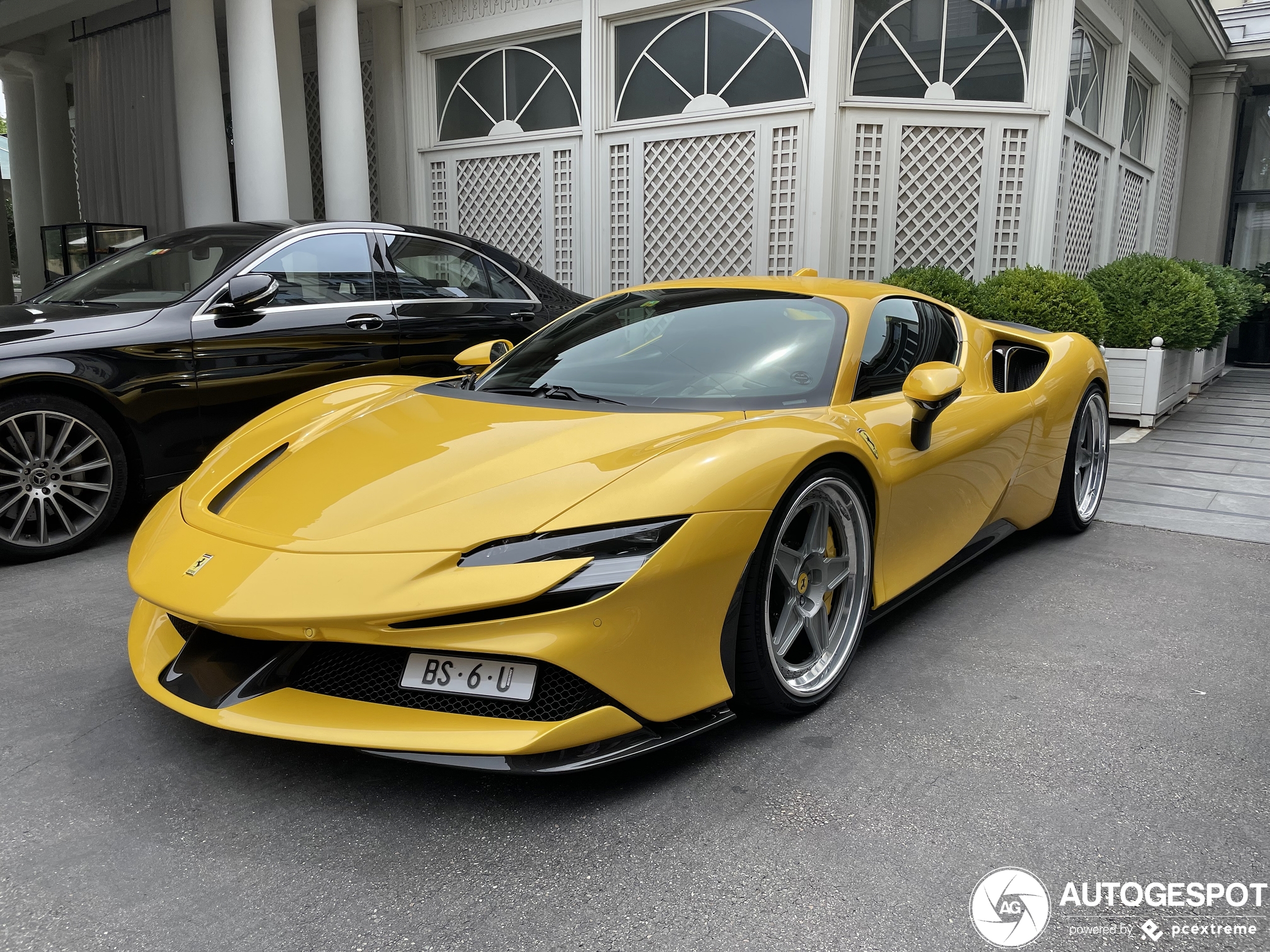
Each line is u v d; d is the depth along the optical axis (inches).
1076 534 149.0
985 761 75.5
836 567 87.0
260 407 150.2
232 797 69.4
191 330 141.2
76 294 154.3
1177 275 273.6
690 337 101.3
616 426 81.6
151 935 54.4
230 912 56.6
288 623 63.7
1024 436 122.4
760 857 62.4
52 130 469.1
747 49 262.7
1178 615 111.3
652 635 67.1
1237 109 506.9
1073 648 100.5
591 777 72.6
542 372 102.2
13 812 67.0
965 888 59.3
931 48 259.8
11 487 125.3
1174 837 65.2
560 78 298.4
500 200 317.7
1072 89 305.9
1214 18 409.7
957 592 119.7
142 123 374.0
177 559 73.2
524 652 63.2
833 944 54.1
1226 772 74.2
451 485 73.2
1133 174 393.1
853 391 94.0
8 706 83.7
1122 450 227.3
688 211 279.4
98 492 134.6
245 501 79.2
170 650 77.1
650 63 280.7
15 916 55.9
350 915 56.4
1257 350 448.8
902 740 79.0
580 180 296.7
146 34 363.6
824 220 255.9
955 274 246.8
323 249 162.1
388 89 329.4
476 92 318.0
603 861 61.9
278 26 310.2
